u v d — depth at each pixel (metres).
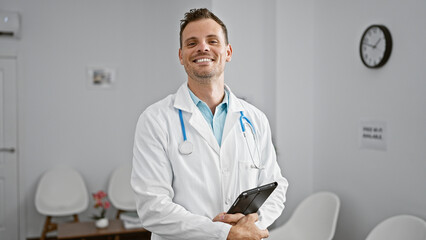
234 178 1.51
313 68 3.56
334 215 2.87
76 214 4.43
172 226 1.34
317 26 3.49
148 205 1.37
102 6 4.82
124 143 4.91
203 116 1.57
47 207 4.34
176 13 4.08
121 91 4.90
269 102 3.59
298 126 3.55
